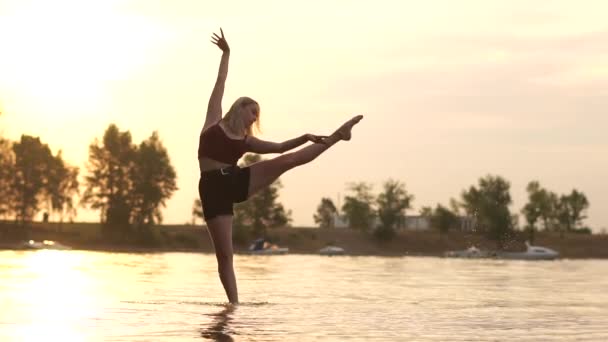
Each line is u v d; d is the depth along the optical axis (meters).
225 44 7.85
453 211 113.44
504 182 95.88
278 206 100.69
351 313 6.18
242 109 7.30
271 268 22.78
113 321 5.21
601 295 10.22
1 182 87.69
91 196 91.56
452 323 5.54
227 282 7.30
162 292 8.54
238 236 98.44
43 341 4.23
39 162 88.81
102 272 15.17
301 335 4.66
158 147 94.38
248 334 4.65
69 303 6.60
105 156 91.94
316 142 7.25
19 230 87.12
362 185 109.94
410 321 5.62
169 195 94.69
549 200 123.62
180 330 4.79
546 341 4.57
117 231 90.44
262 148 7.27
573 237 117.00
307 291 9.75
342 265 32.12
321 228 114.38
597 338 4.75
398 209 109.69
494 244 92.75
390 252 105.56
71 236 89.88
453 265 36.97
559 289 12.15
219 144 7.29
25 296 7.43
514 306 7.52
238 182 7.30
